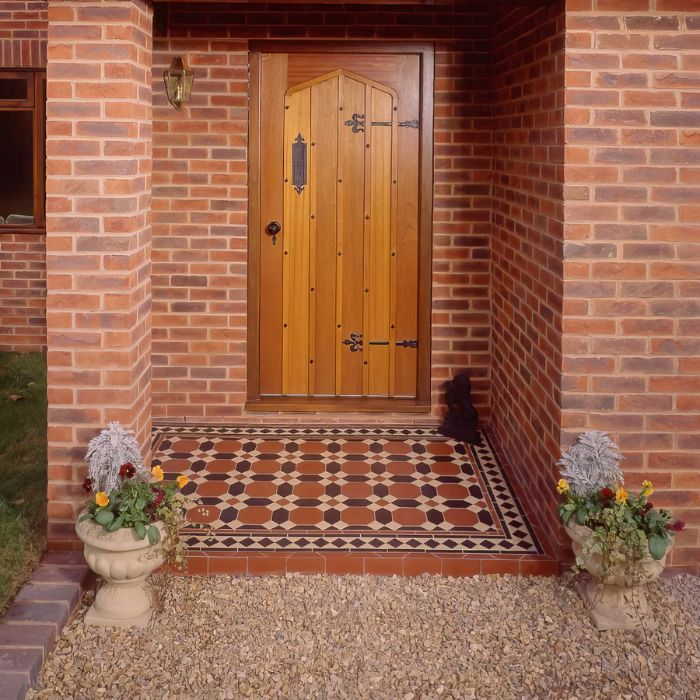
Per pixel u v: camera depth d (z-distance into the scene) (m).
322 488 5.99
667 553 4.90
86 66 4.58
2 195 9.96
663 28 4.61
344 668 4.02
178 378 7.32
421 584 4.80
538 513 5.48
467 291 7.29
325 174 7.29
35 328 9.68
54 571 4.65
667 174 4.67
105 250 4.67
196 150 7.11
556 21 4.89
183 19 6.96
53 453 4.79
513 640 4.25
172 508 4.46
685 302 4.74
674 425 4.81
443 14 7.01
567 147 4.68
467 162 7.18
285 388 7.48
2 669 3.83
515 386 6.29
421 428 7.26
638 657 4.11
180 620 4.39
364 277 7.39
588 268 4.73
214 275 7.23
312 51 7.09
